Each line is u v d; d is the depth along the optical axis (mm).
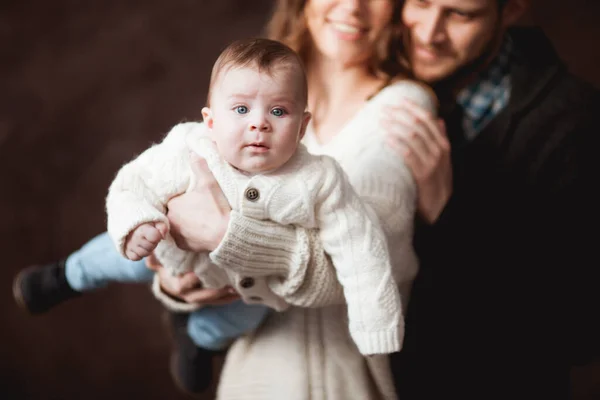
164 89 5105
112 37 5234
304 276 1438
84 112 5043
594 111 2096
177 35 5234
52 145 4953
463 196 2123
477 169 2113
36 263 4688
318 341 1713
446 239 2150
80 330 4539
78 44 5215
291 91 1358
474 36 1954
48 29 5246
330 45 1831
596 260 2094
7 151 4910
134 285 4641
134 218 1345
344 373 1706
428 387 2135
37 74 5121
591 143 2070
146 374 4430
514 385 2135
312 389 1681
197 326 1778
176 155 1468
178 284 1601
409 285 1820
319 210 1412
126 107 5059
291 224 1432
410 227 1661
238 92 1348
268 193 1383
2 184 4832
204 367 2051
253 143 1350
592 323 2123
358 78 1871
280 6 1979
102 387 4414
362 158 1688
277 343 1716
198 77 5133
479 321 2135
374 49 1853
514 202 2098
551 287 2117
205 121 1427
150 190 1459
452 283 2143
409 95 1817
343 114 1847
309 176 1404
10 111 5012
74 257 1841
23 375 4426
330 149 1752
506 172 2094
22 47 5188
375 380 1758
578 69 4762
